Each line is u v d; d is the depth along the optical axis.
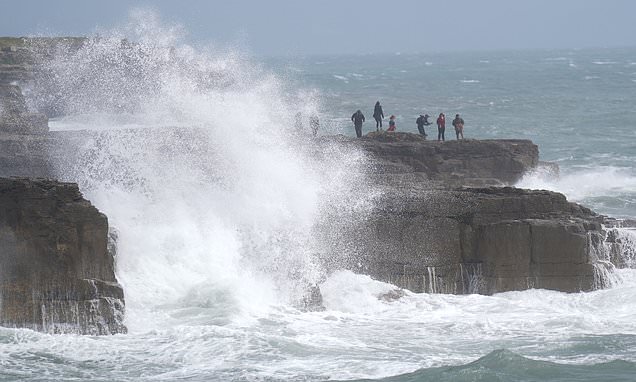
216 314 55.62
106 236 53.84
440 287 64.25
